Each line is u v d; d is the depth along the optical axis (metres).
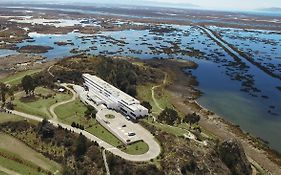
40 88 186.25
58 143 127.50
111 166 111.94
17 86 186.62
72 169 114.69
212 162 119.38
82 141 122.69
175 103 195.25
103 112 151.25
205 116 178.62
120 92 172.12
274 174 127.19
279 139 157.50
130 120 146.38
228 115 182.88
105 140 127.62
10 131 137.75
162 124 147.38
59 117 147.62
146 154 117.75
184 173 110.81
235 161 124.50
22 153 124.31
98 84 182.00
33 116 147.88
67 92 181.88
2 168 115.12
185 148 121.25
